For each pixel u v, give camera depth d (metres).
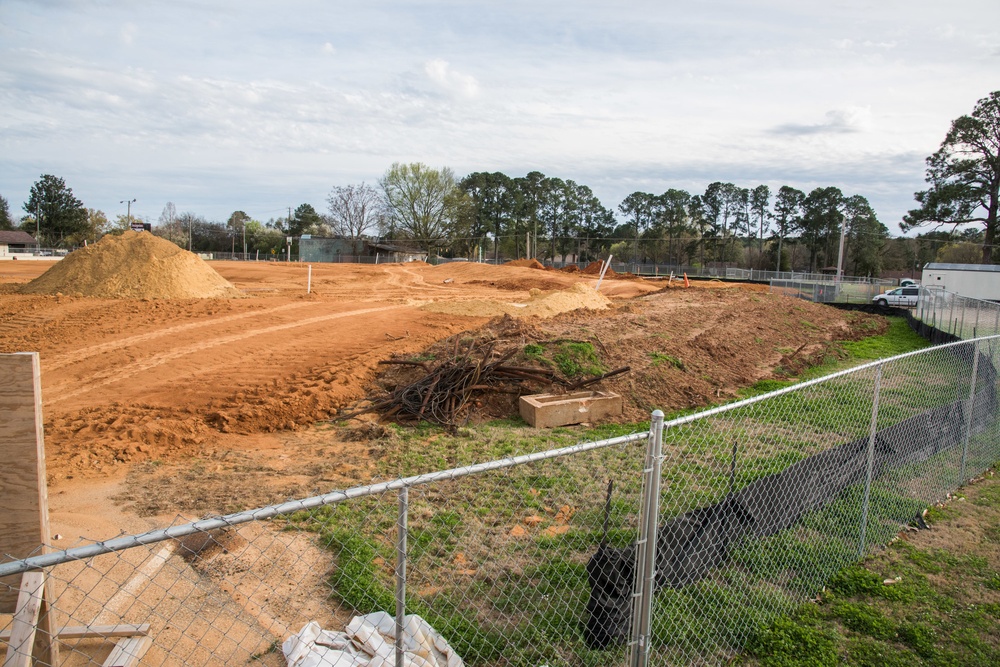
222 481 7.03
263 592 4.56
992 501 6.70
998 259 54.09
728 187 91.06
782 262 88.25
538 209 95.50
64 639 3.68
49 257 58.56
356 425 9.33
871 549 5.49
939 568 5.22
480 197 90.75
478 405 10.01
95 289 19.66
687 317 18.20
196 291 20.73
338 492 2.58
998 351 10.55
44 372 11.68
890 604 4.69
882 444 6.96
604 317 17.66
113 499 6.47
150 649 3.79
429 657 3.53
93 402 10.12
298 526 5.70
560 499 6.40
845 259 80.38
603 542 4.23
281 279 35.25
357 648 3.66
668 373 11.99
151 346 13.74
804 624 4.40
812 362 15.64
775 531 5.55
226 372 12.03
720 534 5.08
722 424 9.34
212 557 5.07
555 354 11.55
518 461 2.97
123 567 4.86
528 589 4.66
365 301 22.36
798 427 9.17
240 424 9.16
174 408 9.90
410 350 13.86
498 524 5.79
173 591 4.53
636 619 3.34
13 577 3.15
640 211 95.75
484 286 35.81
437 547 5.30
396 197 79.50
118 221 93.94
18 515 3.09
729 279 59.69
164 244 21.70
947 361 13.27
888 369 13.63
